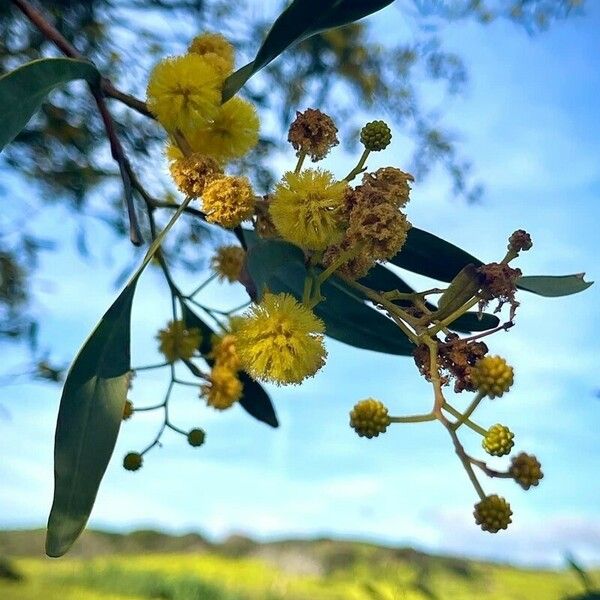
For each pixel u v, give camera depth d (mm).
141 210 247
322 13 97
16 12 223
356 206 83
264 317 87
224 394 120
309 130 91
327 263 87
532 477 75
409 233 116
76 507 87
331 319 128
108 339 93
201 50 106
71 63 97
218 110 99
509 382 75
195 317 130
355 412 79
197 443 119
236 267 126
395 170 83
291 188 88
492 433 75
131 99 102
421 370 81
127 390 93
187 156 98
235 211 89
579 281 108
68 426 89
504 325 80
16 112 89
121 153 108
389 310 83
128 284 93
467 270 81
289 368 86
